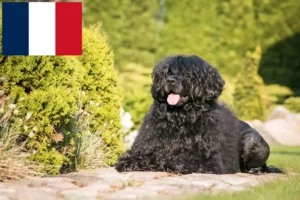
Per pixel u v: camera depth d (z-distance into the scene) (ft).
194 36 106.22
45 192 26.08
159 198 24.54
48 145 32.91
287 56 112.27
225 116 39.22
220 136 36.52
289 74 112.57
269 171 41.22
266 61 112.27
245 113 98.89
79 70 38.86
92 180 30.01
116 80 44.27
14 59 32.68
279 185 29.01
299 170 40.93
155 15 105.60
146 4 104.73
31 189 26.68
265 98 104.78
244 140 39.52
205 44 106.63
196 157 35.42
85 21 102.63
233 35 108.88
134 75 100.89
